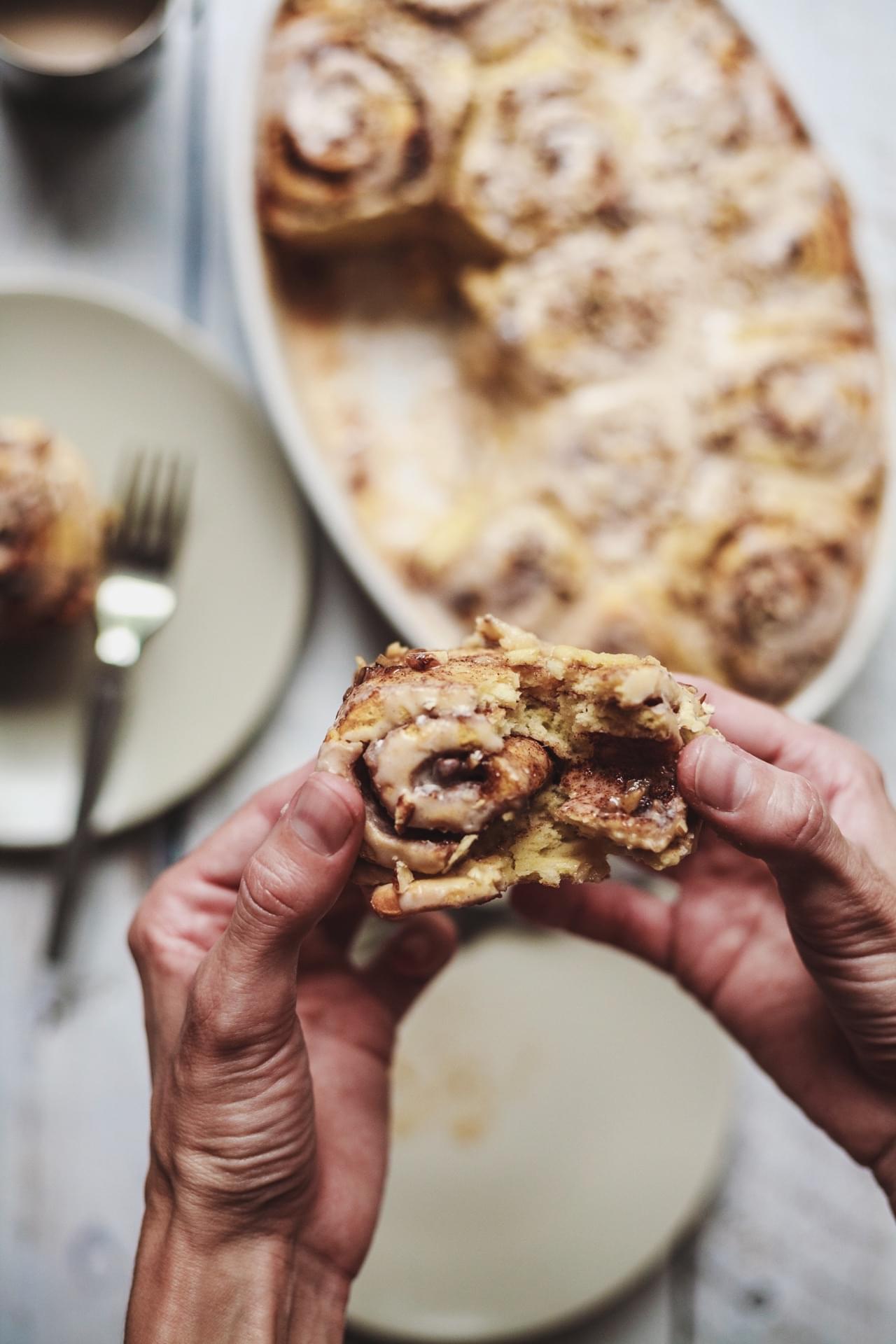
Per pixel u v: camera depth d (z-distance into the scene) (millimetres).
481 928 755
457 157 746
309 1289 568
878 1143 611
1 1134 731
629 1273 726
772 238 747
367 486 760
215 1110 534
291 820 511
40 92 737
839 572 731
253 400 770
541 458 740
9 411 747
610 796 529
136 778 733
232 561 751
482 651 549
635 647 721
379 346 773
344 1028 630
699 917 657
